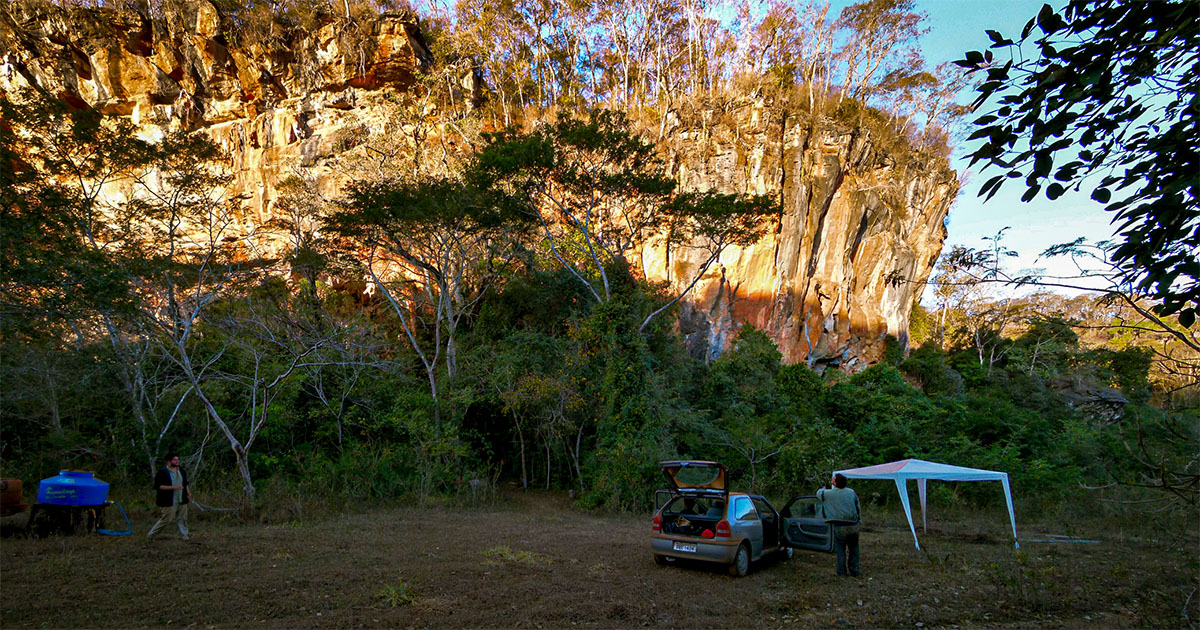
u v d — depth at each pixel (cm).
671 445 1891
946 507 1848
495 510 1661
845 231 3906
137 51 3634
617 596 707
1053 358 3381
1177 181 308
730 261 3500
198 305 1672
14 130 1536
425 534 1139
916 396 2969
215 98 3731
